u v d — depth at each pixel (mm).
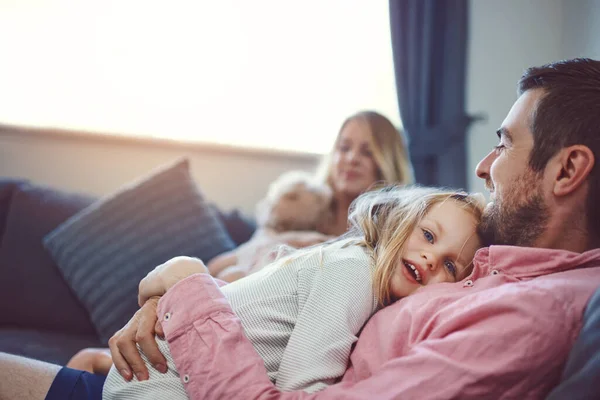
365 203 1053
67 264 1767
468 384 661
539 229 842
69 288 1783
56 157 2369
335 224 1994
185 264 912
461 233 915
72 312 1760
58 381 883
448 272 912
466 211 941
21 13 2346
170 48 2498
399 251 921
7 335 1632
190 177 1944
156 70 2494
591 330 633
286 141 2609
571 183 801
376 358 810
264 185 2543
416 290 890
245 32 2553
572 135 800
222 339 778
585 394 592
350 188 1944
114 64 2451
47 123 2400
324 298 853
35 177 2357
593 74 820
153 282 908
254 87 2574
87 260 1745
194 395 761
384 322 840
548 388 678
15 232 1854
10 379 876
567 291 700
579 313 682
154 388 814
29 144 2348
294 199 1840
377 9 2600
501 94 2457
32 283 1784
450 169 2381
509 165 859
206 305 819
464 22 2387
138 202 1831
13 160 2338
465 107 2412
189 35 2508
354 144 1962
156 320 871
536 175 831
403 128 2426
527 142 841
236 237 2018
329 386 754
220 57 2543
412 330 789
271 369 847
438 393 664
